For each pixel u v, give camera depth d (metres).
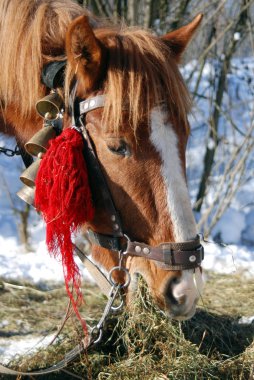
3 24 3.94
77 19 3.33
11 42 3.87
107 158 3.47
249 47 9.53
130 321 4.00
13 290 6.09
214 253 7.12
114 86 3.41
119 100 3.38
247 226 8.95
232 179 8.05
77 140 3.54
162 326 4.09
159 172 3.39
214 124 8.74
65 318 3.92
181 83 3.53
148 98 3.40
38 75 3.79
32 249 8.01
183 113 3.47
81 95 3.59
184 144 3.50
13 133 4.29
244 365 4.16
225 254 7.10
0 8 3.97
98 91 3.53
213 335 4.70
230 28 8.34
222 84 8.75
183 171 3.44
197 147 10.88
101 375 4.09
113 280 3.81
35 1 3.98
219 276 6.49
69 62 3.52
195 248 3.43
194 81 11.17
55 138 3.61
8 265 6.70
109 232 3.60
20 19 3.88
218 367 4.13
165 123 3.41
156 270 3.48
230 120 8.64
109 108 3.42
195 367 4.01
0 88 4.02
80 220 3.54
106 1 8.48
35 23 3.83
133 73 3.42
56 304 5.82
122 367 4.03
